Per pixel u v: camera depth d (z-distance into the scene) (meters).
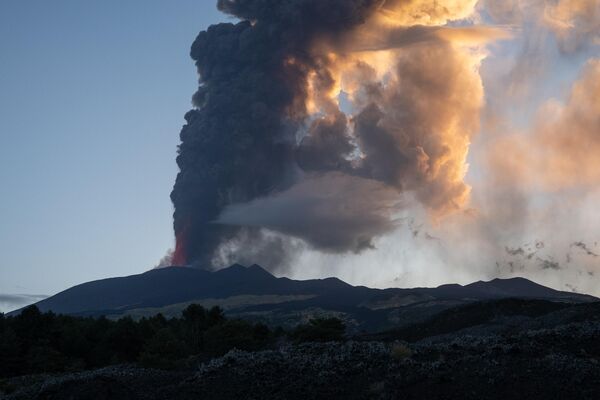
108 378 44.38
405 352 41.03
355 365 40.22
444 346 42.84
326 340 68.94
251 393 38.78
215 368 43.03
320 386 38.28
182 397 40.03
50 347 81.50
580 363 35.78
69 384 44.72
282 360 43.09
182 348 75.00
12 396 46.75
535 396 33.34
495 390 34.34
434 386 35.72
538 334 43.03
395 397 35.75
